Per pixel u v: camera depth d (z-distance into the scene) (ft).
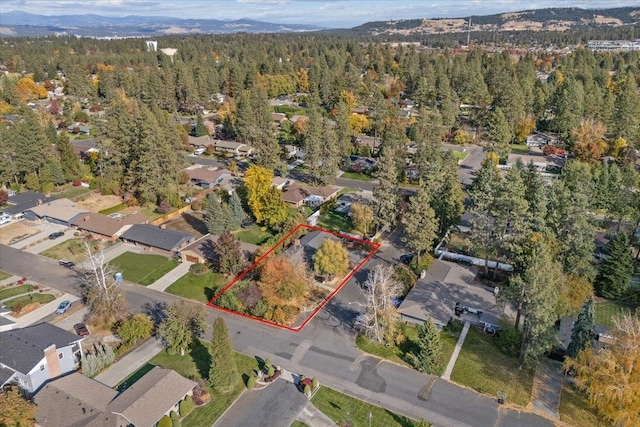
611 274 187.21
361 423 131.75
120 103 334.85
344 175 339.98
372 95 488.44
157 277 209.05
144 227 243.60
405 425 130.93
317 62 623.77
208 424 131.13
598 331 168.55
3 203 281.74
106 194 302.66
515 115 387.75
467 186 307.58
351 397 141.18
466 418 133.18
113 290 183.73
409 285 192.85
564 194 192.13
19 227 260.01
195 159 377.30
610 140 351.67
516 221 191.72
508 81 433.48
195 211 281.33
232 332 171.12
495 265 211.20
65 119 470.39
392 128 339.36
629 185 230.68
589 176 247.29
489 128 363.35
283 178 319.47
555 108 424.46
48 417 126.93
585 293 174.60
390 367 153.48
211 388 144.05
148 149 270.05
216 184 317.83
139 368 153.17
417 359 152.35
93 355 150.10
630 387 122.62
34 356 139.33
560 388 143.54
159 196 286.46
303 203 286.25
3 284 204.23
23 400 126.52
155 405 128.36
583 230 186.50
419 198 203.31
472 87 469.57
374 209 242.17
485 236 197.26
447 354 158.20
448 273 196.54
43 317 181.57
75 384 137.08
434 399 140.15
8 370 138.21
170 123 308.60
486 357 156.76
